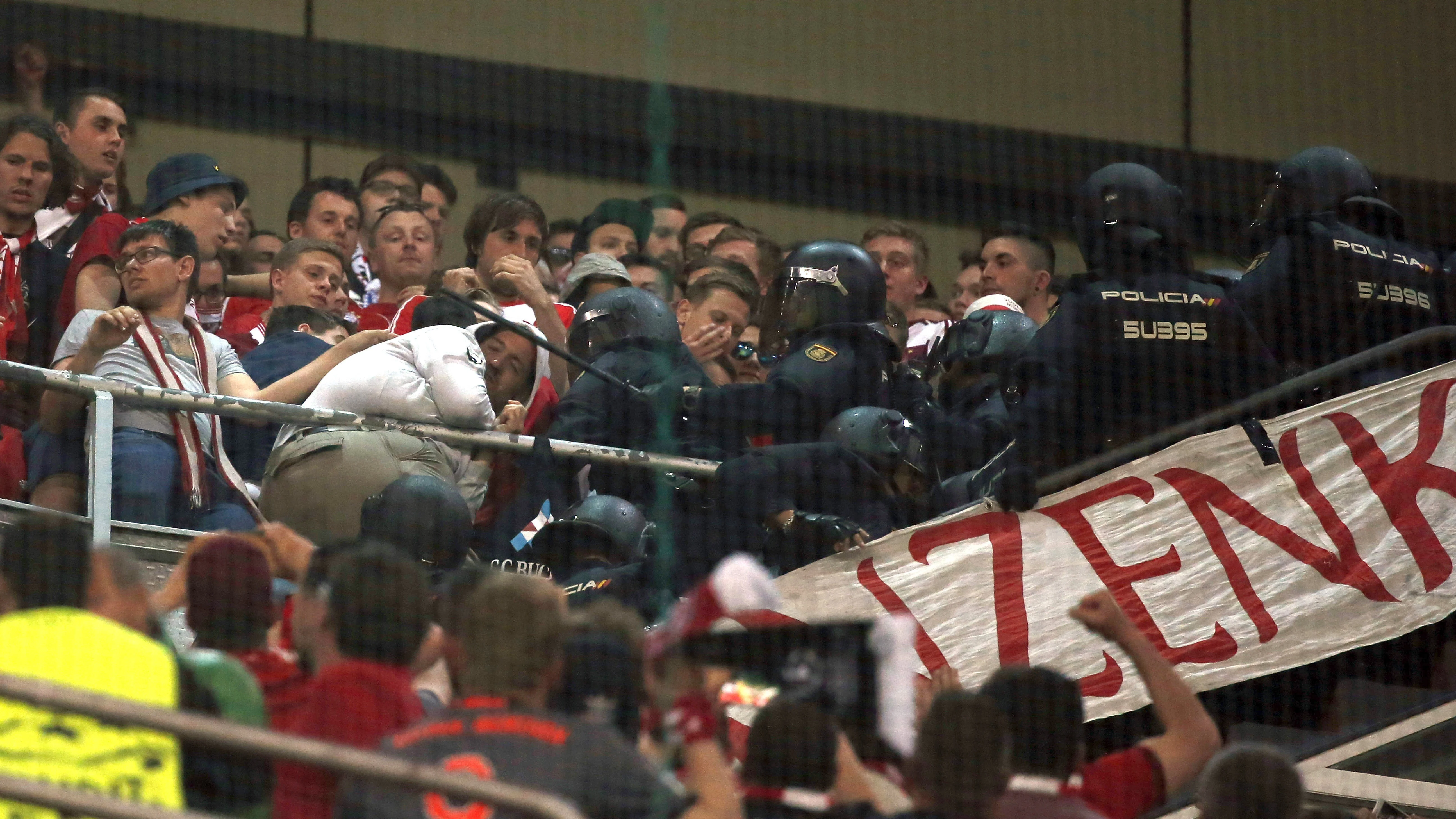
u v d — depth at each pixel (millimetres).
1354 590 22219
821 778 15547
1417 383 23047
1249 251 25422
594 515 22188
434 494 21172
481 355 23797
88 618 14453
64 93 34906
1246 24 40281
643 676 15789
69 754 13961
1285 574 22188
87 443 21797
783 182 40000
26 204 25453
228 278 29188
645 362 24031
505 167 38781
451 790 12875
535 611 14992
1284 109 39938
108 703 12570
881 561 21562
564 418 23625
